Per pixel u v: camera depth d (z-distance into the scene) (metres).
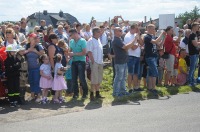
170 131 6.96
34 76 9.85
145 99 10.23
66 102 9.68
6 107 9.03
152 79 10.77
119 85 10.44
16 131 6.96
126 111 8.66
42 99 9.62
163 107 9.11
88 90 11.39
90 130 7.02
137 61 11.03
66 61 10.19
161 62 12.25
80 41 10.12
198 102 9.75
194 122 7.63
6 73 9.19
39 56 9.94
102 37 15.27
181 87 11.80
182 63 12.64
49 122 7.63
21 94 9.52
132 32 11.06
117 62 10.34
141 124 7.46
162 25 15.09
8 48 9.21
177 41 13.09
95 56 10.02
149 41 10.74
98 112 8.55
